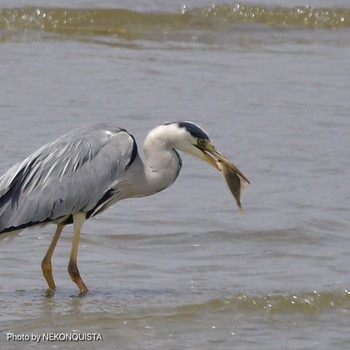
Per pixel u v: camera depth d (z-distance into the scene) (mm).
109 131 12703
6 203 12328
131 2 30156
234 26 29922
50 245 12602
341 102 22047
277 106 21547
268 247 14055
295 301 11812
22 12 28578
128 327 10992
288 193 16500
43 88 21969
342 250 14008
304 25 30578
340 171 17766
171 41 27828
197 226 14805
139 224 14812
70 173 12367
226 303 11734
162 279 12758
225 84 23125
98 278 12758
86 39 27234
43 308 11578
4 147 17938
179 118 20391
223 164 12836
